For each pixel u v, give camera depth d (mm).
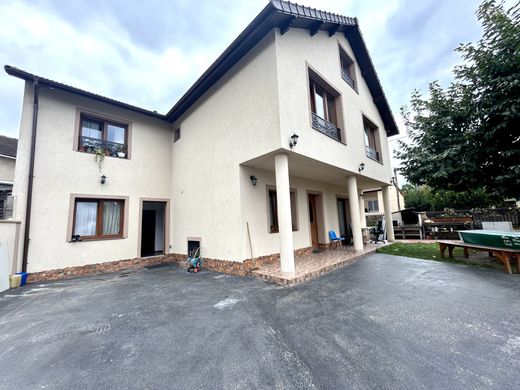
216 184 6680
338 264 6000
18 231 5664
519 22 5473
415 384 1775
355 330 2664
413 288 4062
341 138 7348
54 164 6539
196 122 7812
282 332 2697
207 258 6805
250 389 1799
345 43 8688
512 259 5594
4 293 4887
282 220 5199
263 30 5391
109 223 7477
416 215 12461
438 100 7516
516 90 5648
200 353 2336
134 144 8250
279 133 4914
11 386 1947
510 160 6152
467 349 2209
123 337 2744
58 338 2773
